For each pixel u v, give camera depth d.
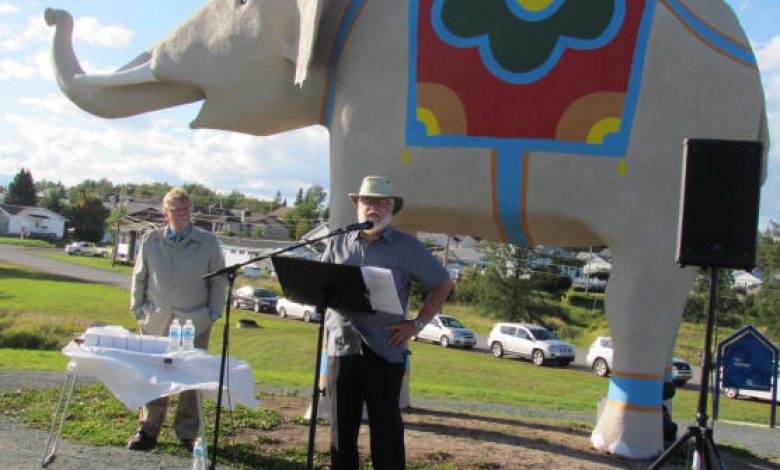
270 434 5.87
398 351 4.29
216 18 6.94
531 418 8.16
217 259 5.52
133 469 4.74
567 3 5.77
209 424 6.04
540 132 5.76
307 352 20.33
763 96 5.89
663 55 5.66
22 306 26.44
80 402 6.66
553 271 45.69
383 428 4.22
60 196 118.50
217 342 21.97
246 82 6.79
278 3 6.68
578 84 5.70
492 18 5.88
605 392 17.92
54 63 7.41
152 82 7.11
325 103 6.68
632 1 5.71
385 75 6.14
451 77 5.93
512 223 6.02
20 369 8.81
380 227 4.29
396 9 6.21
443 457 5.42
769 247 37.38
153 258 5.42
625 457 5.69
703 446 4.25
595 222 5.77
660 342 5.73
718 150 4.34
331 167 6.49
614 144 5.68
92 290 34.81
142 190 114.19
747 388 14.40
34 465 4.66
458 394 11.28
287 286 4.09
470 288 43.34
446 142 5.94
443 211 6.10
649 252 5.68
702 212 4.34
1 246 67.88
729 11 5.93
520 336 26.02
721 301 37.97
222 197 118.50
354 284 3.84
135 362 4.41
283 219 89.25
